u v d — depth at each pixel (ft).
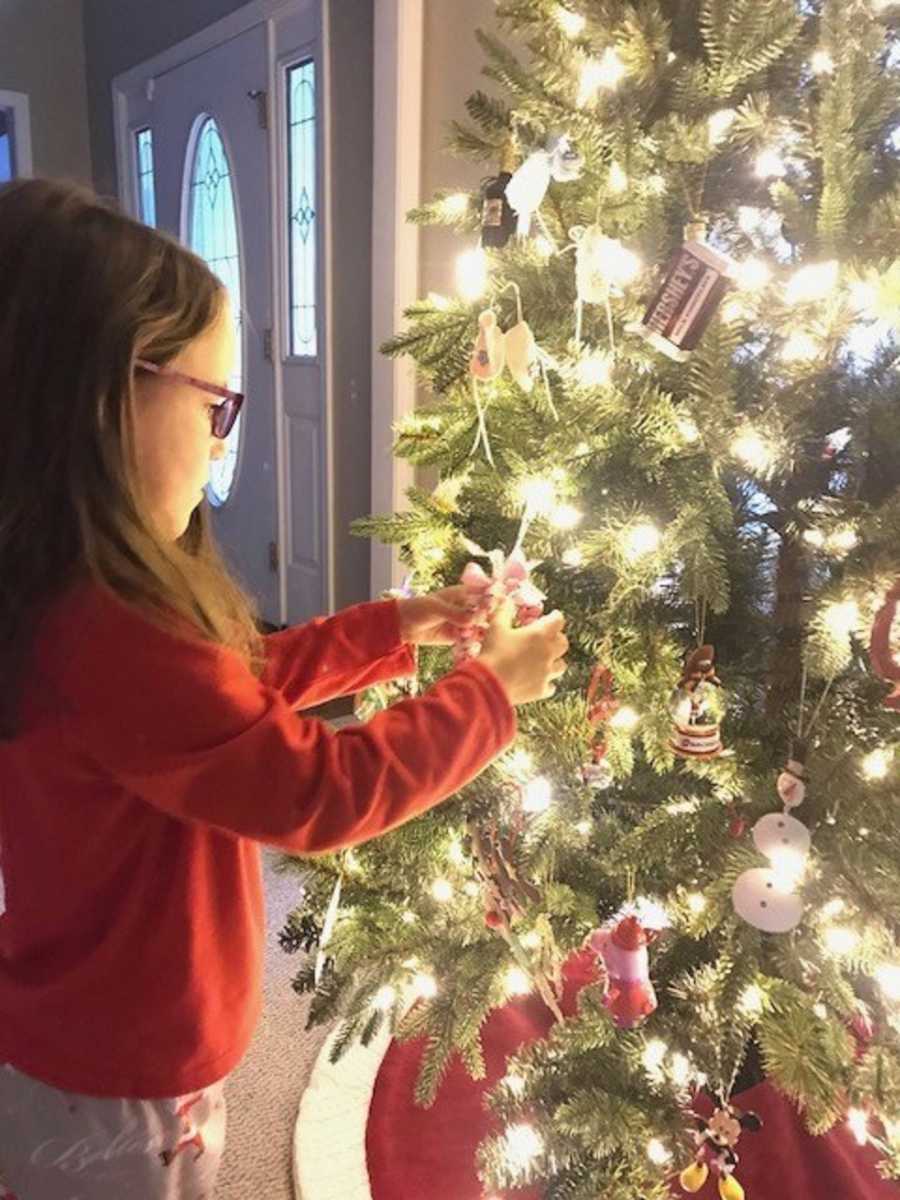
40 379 2.32
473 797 3.47
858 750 3.40
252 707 2.45
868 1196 3.95
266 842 2.48
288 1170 4.32
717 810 3.54
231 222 10.83
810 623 3.16
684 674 3.22
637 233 3.29
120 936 2.68
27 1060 2.77
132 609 2.35
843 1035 3.38
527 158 3.28
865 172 3.10
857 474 3.27
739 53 3.02
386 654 3.39
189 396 2.53
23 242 2.37
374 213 7.75
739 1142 4.14
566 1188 3.36
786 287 3.05
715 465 3.11
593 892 4.01
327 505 9.43
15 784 2.68
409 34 7.22
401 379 7.93
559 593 3.64
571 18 3.45
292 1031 5.12
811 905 3.28
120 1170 2.82
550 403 3.38
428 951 3.87
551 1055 3.68
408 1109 4.55
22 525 2.34
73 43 13.21
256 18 9.48
